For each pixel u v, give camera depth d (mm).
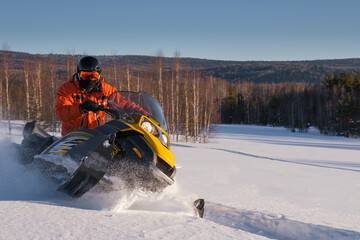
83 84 4035
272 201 6188
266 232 3648
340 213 5543
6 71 37781
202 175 9484
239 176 10070
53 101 38406
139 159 3416
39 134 4688
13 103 40875
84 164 3045
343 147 35781
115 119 3707
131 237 2236
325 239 3432
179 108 39531
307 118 93125
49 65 40906
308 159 20609
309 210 5566
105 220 2615
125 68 37094
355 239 3402
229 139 42438
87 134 3438
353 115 69875
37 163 3617
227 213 4199
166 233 2389
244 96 129750
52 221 2473
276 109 114188
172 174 3738
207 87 42875
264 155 22000
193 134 38812
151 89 37688
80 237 2164
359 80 91188
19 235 2125
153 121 3799
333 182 10211
